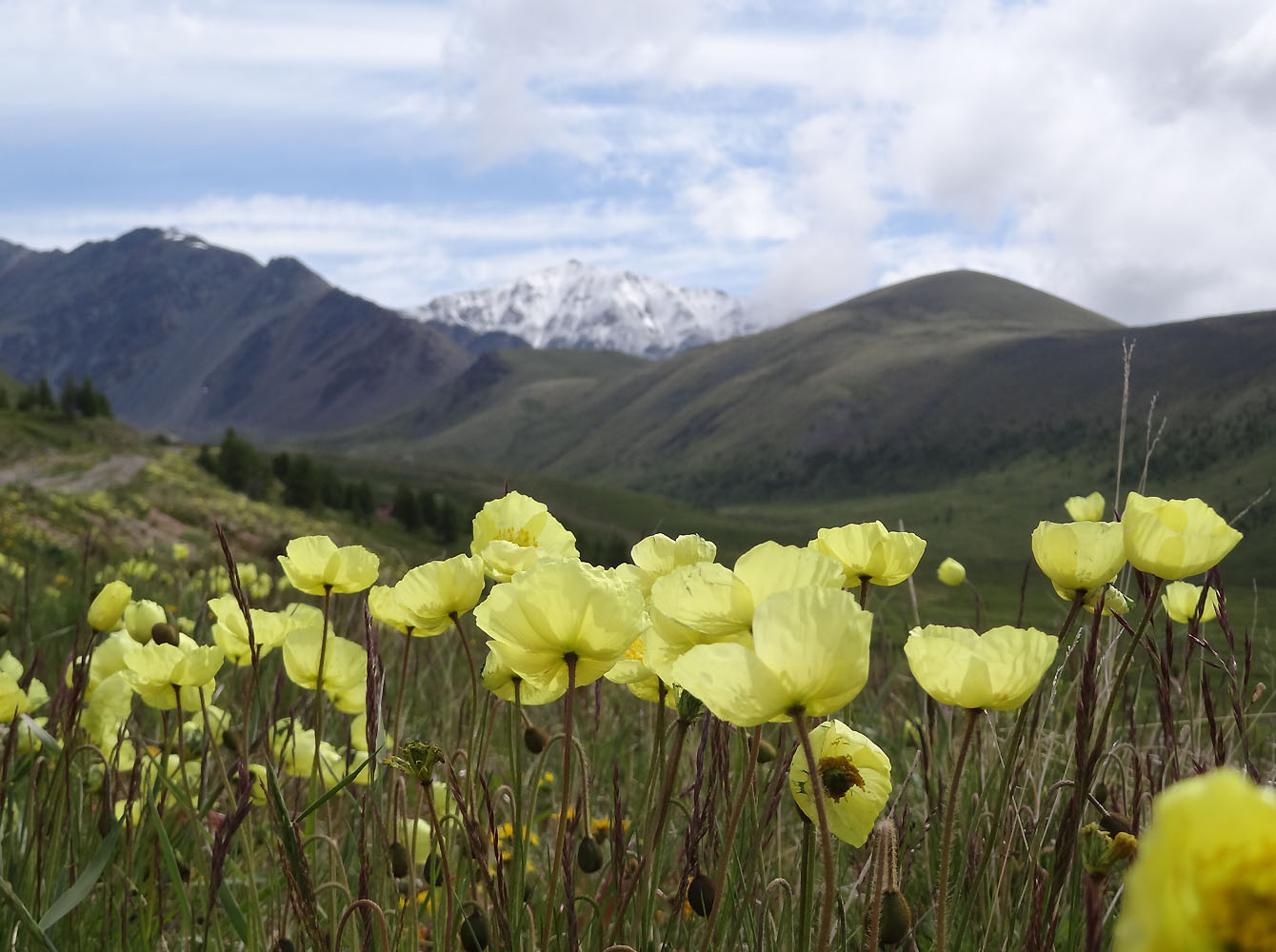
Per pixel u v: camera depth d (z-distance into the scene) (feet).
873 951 3.88
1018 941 5.33
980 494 623.77
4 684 6.36
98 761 7.97
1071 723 8.71
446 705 9.73
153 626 7.09
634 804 8.54
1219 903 1.37
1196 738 7.27
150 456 284.82
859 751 4.63
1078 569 4.86
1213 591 7.12
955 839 6.63
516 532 6.88
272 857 5.57
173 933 7.04
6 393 338.34
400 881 6.64
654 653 4.67
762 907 5.26
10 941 5.96
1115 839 3.50
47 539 54.03
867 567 5.54
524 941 5.29
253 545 102.68
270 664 10.21
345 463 619.26
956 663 3.78
